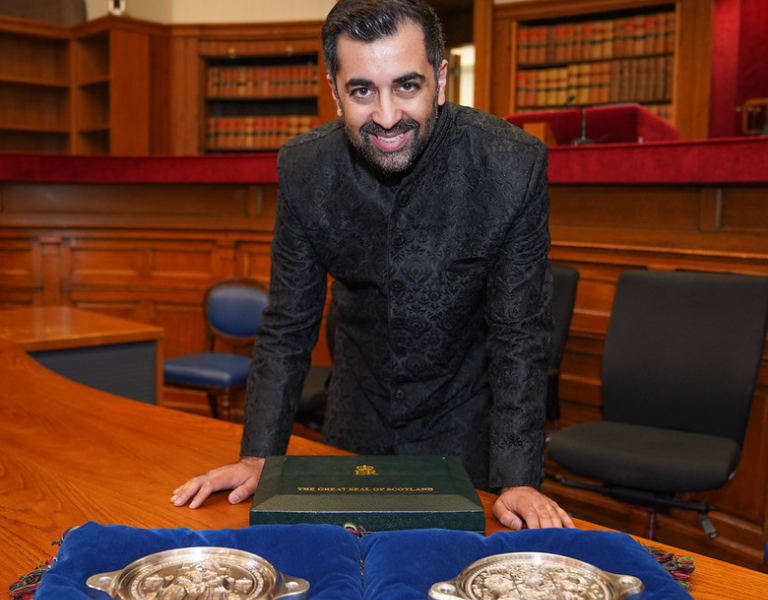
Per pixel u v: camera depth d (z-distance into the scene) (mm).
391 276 1394
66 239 4508
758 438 2570
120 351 2814
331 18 1084
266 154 4043
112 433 1495
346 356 1657
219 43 7363
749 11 6375
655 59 5773
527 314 1338
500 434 1283
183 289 4406
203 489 1163
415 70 1065
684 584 879
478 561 785
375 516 983
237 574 762
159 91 7457
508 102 6289
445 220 1351
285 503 1000
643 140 3697
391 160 1147
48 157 4367
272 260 1476
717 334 2377
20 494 1186
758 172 2553
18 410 1644
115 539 879
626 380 2502
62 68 8219
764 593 881
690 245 2842
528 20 6242
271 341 1406
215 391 3504
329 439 1697
